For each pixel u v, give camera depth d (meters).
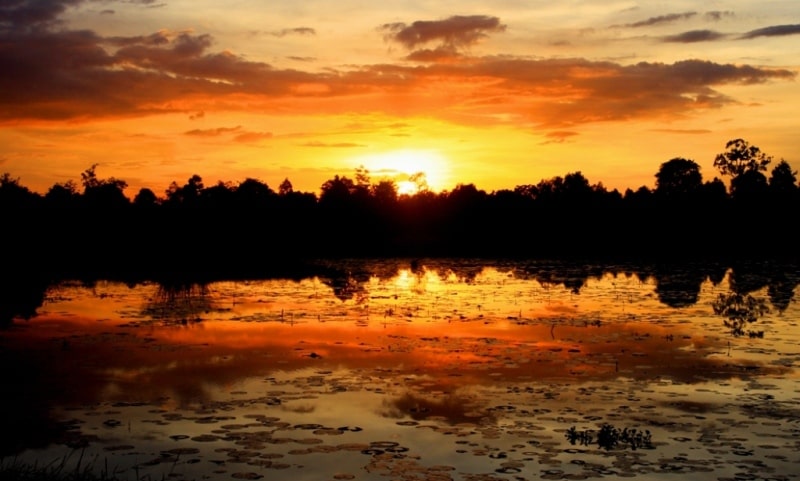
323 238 80.19
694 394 13.48
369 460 9.96
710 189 82.69
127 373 15.10
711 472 9.52
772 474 9.44
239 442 10.72
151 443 10.66
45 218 67.62
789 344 18.53
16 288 32.94
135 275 41.06
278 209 78.12
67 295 30.14
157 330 20.67
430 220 86.06
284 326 21.41
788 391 13.70
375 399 13.09
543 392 13.59
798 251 69.44
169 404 12.76
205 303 27.19
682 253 67.81
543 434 11.09
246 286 34.50
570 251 71.25
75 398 13.16
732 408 12.55
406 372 15.21
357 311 24.81
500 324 21.81
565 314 24.09
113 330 20.67
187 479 9.32
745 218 80.94
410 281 37.41
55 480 8.79
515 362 16.23
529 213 82.88
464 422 11.67
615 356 16.92
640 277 39.84
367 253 68.50
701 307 26.20
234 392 13.59
